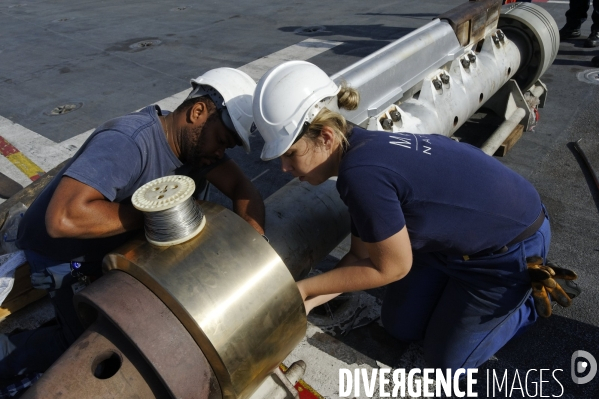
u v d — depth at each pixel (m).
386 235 1.41
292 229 1.85
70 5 11.29
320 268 2.75
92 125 4.84
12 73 6.64
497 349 2.07
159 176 1.69
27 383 2.11
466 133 4.11
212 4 10.30
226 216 1.41
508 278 1.80
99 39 8.05
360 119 2.50
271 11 9.23
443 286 2.07
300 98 1.40
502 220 1.65
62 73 6.46
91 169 1.42
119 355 1.27
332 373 2.18
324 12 8.80
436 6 8.53
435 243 1.68
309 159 1.49
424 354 2.16
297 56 6.46
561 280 1.85
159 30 8.41
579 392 2.05
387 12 8.38
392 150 1.44
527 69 4.26
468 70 3.39
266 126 1.46
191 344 1.25
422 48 2.93
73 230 1.41
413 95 3.16
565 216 3.13
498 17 3.77
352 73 2.46
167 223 1.27
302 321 1.45
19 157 4.27
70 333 1.99
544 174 3.56
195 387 1.25
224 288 1.27
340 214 2.00
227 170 1.92
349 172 1.41
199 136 1.65
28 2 12.03
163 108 5.11
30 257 1.88
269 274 1.34
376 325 2.40
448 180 1.51
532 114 4.05
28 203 2.51
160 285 1.23
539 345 2.27
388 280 1.52
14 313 2.60
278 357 1.44
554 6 7.96
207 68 6.26
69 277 1.86
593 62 5.47
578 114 4.40
